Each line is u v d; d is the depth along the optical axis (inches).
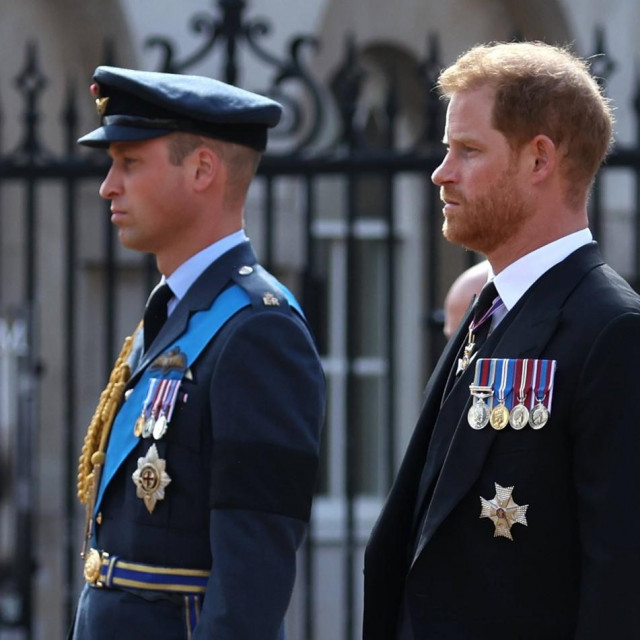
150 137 372.8
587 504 291.9
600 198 752.3
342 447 1118.4
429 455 324.2
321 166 767.7
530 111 312.8
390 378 778.8
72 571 796.0
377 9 1141.7
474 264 828.0
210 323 366.6
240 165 384.5
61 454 1057.5
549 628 299.7
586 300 307.6
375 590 333.1
